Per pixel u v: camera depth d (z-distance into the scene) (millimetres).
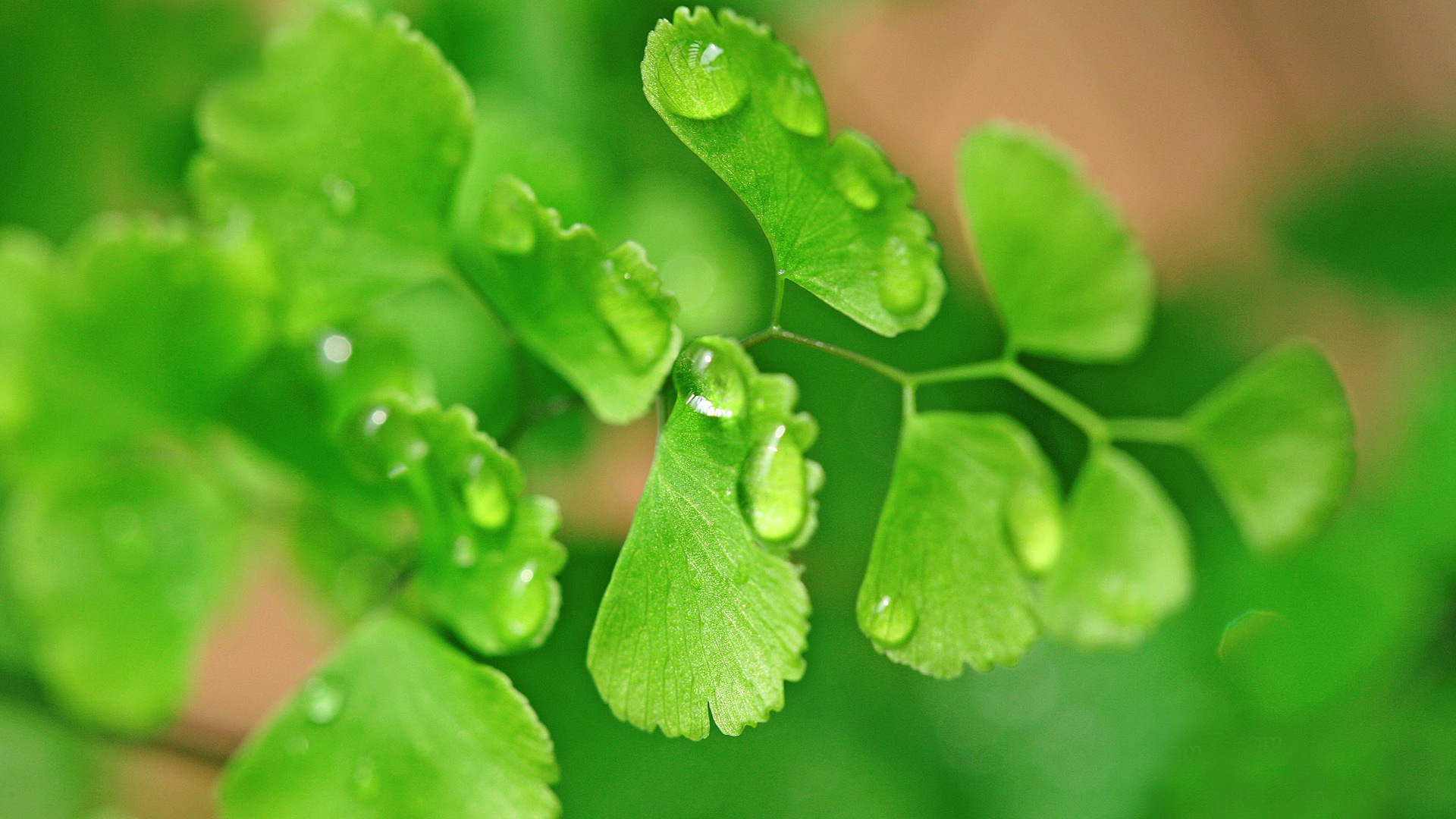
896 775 240
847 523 245
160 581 216
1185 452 266
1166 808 241
